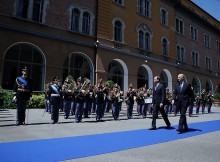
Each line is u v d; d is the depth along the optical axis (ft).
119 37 71.10
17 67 49.78
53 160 14.56
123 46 70.44
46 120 32.58
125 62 70.28
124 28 71.67
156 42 83.30
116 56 67.92
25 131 24.38
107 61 65.21
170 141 21.83
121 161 14.74
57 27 55.93
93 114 45.06
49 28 54.54
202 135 25.73
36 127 27.17
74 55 59.41
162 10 89.30
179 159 15.57
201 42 115.24
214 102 105.70
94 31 64.08
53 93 31.04
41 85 52.65
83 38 61.16
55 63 54.65
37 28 52.60
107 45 65.87
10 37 48.26
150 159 15.39
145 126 31.78
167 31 89.35
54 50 54.85
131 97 42.32
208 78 117.70
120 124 33.27
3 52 46.98
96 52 62.90
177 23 98.89
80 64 60.59
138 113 47.88
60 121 32.86
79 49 59.82
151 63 79.46
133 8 76.07
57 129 26.40
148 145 19.84
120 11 71.36
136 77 73.20
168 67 87.10
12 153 15.94
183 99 27.32
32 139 20.59
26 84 28.50
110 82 56.65
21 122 28.30
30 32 50.83
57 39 55.52
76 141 20.42
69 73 57.67
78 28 60.80
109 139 21.84
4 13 48.14
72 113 41.27
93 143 19.89
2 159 14.52
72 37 58.80
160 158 15.70
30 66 51.65
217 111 74.90
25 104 28.55
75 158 15.19
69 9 58.90
